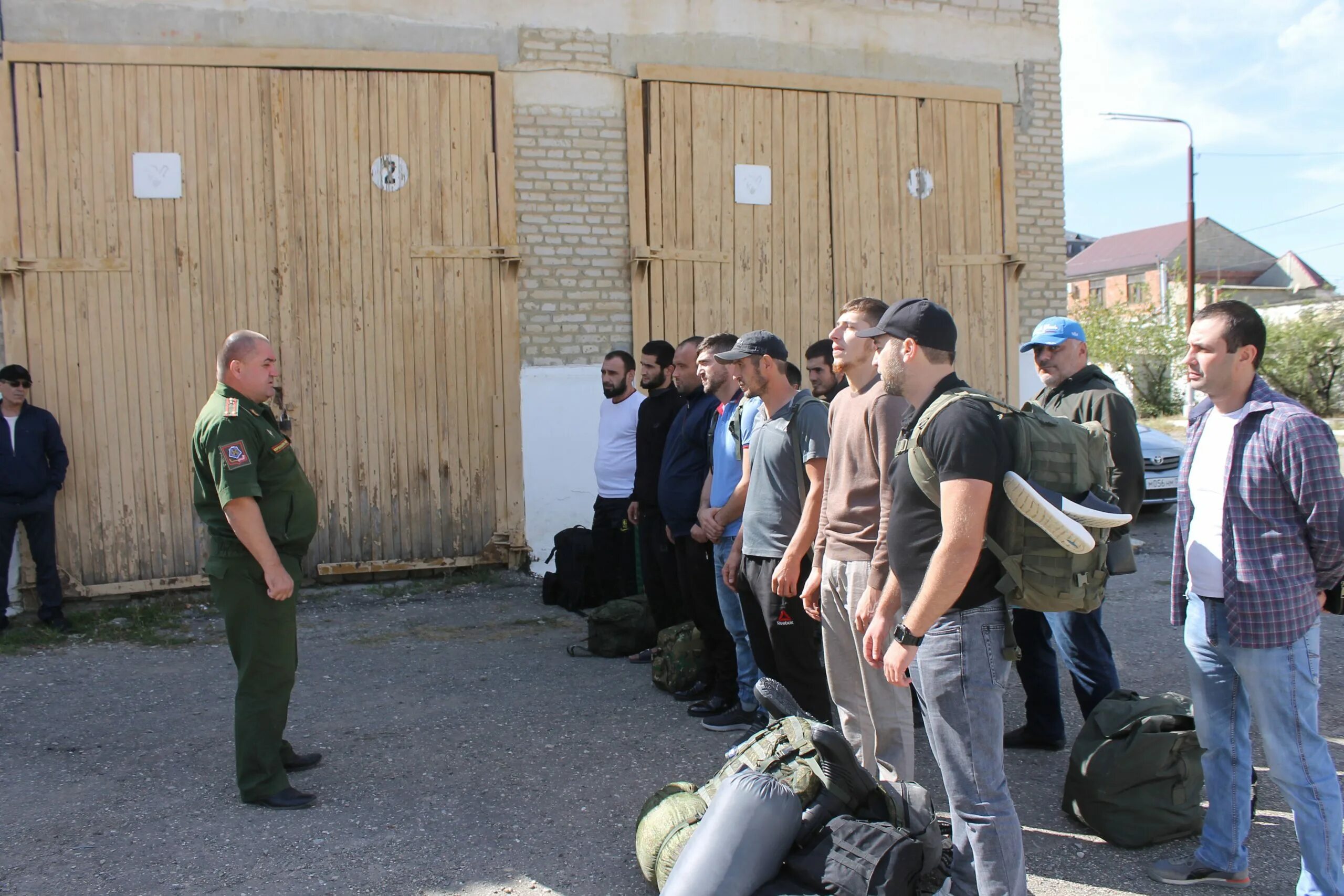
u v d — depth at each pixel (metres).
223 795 3.98
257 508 3.76
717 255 8.09
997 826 2.69
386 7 7.45
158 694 5.24
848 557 3.50
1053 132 8.98
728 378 4.68
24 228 6.93
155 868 3.39
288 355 7.34
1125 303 38.84
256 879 3.32
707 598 4.80
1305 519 2.89
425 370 7.57
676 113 7.98
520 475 7.75
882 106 8.47
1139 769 3.42
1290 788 2.93
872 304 3.52
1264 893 3.17
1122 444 3.98
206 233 7.20
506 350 7.70
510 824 3.72
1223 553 2.99
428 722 4.80
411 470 7.56
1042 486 2.67
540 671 5.59
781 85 8.20
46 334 6.96
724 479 4.60
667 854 3.09
